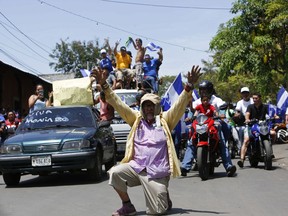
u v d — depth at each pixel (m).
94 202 8.09
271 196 8.23
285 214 6.82
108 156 11.84
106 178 11.26
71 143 10.12
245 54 24.89
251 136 12.00
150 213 6.81
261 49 24.83
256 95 11.93
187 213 6.97
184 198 8.25
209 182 10.01
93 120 11.40
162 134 6.85
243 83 32.66
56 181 11.04
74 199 8.44
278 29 24.53
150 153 6.76
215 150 10.62
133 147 6.87
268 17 24.59
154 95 6.96
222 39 25.56
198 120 10.51
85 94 14.38
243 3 24.86
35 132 10.72
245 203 7.68
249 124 12.04
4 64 22.73
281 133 21.16
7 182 10.44
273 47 24.72
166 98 14.12
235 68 25.36
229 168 10.65
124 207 6.88
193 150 10.99
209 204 7.66
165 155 6.84
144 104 6.93
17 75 27.88
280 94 19.66
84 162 10.09
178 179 10.57
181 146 14.31
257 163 12.32
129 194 8.77
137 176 6.80
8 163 10.06
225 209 7.24
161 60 19.62
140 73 19.83
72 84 14.45
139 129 6.91
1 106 25.64
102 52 20.36
